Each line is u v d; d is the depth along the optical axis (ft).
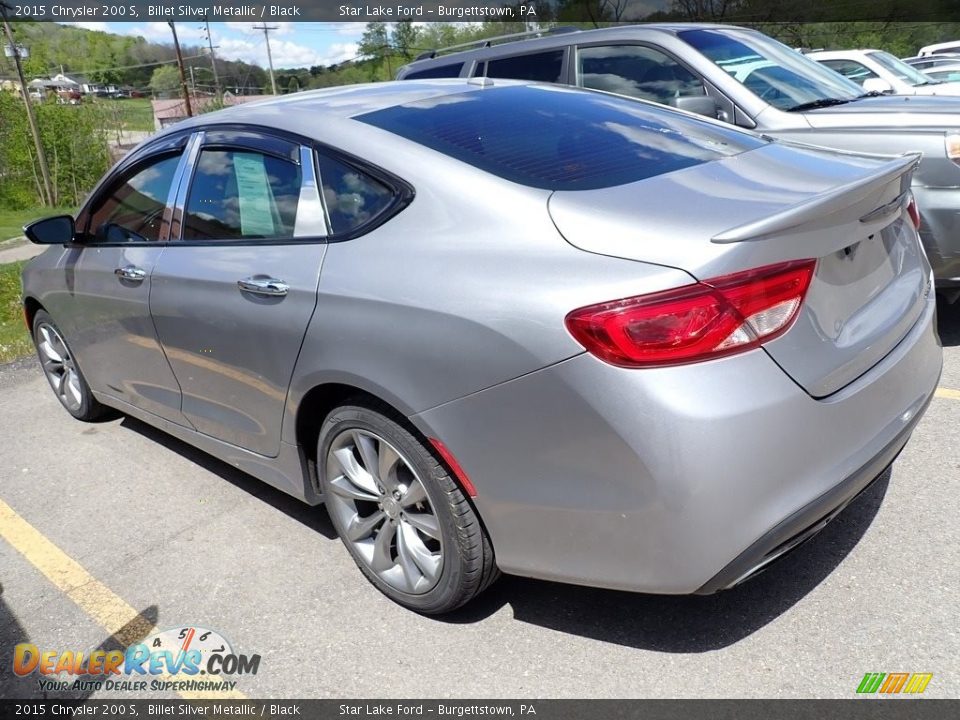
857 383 7.52
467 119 9.57
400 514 8.86
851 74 32.27
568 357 6.88
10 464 14.17
